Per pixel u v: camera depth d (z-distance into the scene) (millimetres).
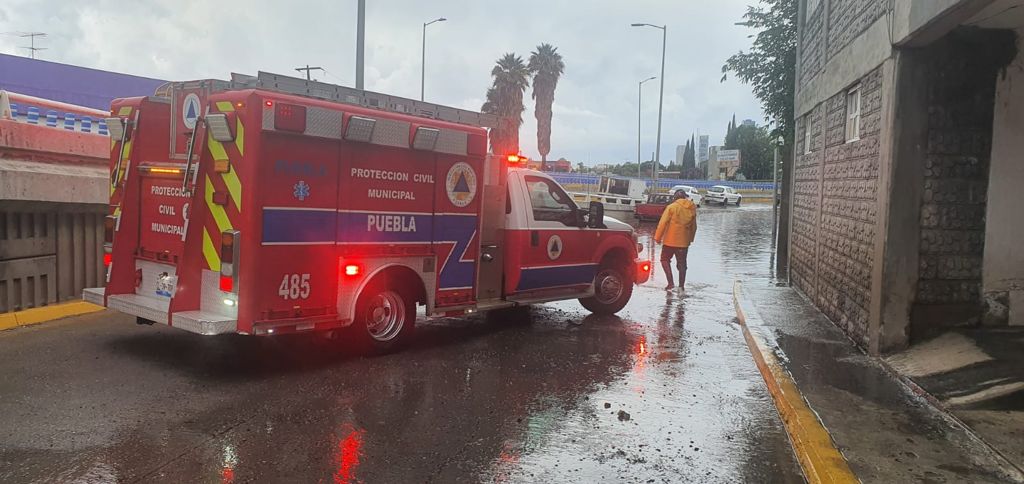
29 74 18188
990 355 6012
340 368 6668
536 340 8297
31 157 8641
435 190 7426
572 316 10070
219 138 5996
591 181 54031
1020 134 6477
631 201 41594
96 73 19312
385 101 7094
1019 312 6641
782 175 17172
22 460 4242
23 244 8078
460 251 7801
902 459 4387
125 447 4520
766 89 18109
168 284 6691
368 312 7035
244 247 5938
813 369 6520
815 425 4973
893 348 6762
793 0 17156
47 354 6680
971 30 6387
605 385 6441
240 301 5977
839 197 8602
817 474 4238
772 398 6113
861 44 7645
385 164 6895
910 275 6664
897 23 6352
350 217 6637
